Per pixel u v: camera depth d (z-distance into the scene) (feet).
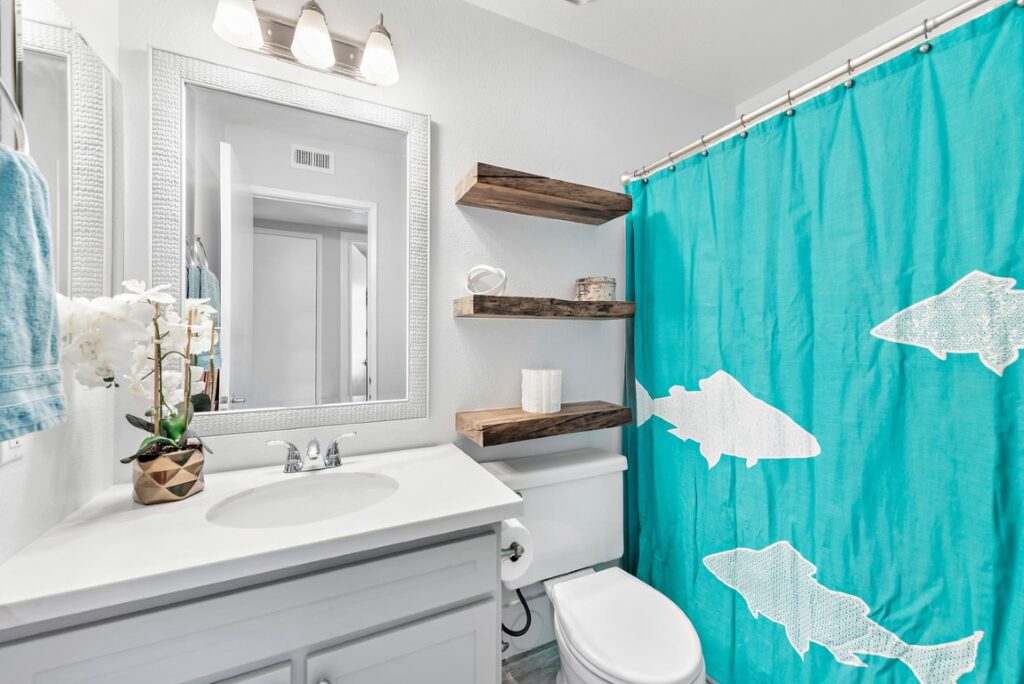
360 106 3.94
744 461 4.19
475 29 4.53
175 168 3.27
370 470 3.50
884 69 3.21
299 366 3.74
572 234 5.20
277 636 2.22
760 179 4.03
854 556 3.40
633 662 3.14
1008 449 2.71
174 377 2.93
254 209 3.57
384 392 4.08
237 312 3.51
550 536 4.32
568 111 5.12
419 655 2.59
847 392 3.44
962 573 2.89
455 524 2.62
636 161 5.65
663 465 5.02
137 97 3.18
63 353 2.33
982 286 2.78
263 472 3.41
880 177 3.23
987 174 2.74
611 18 4.75
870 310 3.31
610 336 5.50
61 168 2.51
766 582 3.98
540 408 4.34
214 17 3.44
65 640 1.83
